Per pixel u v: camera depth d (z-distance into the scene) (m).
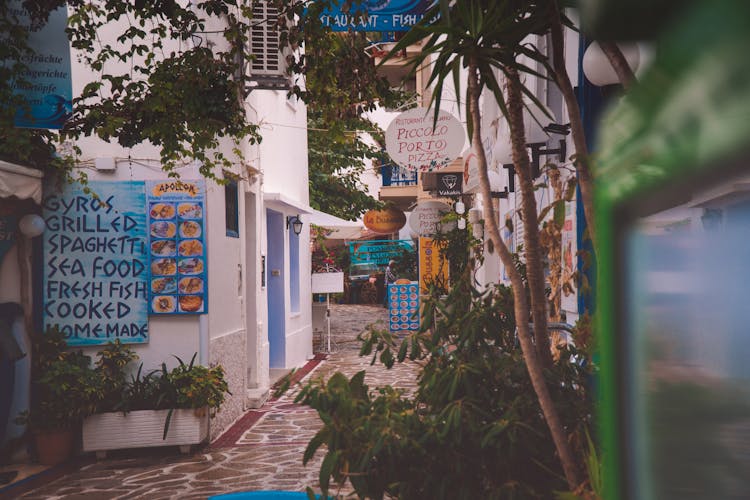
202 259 7.17
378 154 19.58
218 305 7.73
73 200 7.05
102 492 5.61
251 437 7.51
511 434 2.35
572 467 2.10
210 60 5.77
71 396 6.53
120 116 5.77
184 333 7.18
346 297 33.22
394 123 7.53
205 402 6.81
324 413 2.49
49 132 6.65
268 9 7.89
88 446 6.69
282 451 6.84
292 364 12.45
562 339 5.28
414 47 16.30
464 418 2.49
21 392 6.64
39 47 5.50
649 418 0.46
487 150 9.83
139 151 7.16
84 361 6.91
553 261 4.17
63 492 5.63
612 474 0.52
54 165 6.86
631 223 0.48
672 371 0.42
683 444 0.40
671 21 0.35
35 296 7.01
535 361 2.14
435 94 2.41
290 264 13.11
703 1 0.31
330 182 18.75
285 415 8.66
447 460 2.50
